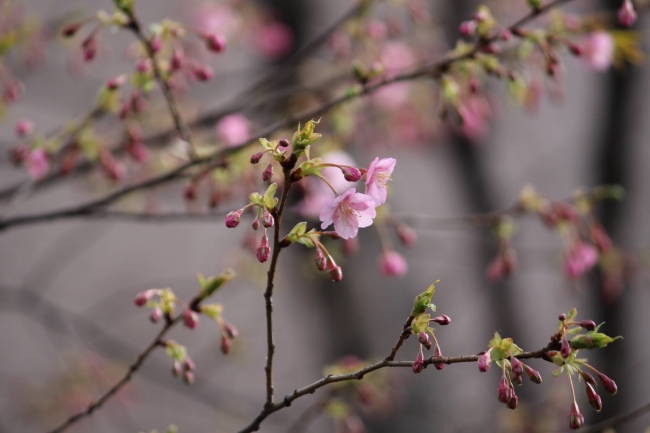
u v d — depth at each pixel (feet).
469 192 12.85
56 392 9.61
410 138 8.90
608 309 11.51
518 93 6.17
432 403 11.51
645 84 11.33
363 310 11.24
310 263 8.95
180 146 6.46
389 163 5.47
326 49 10.23
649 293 11.74
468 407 12.84
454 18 9.86
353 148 9.13
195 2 10.00
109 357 10.18
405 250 12.37
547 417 9.65
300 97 7.86
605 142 11.59
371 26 7.27
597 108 12.10
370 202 5.44
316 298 11.19
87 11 7.70
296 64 7.89
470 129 8.53
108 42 11.91
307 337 13.26
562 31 6.44
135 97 6.09
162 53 6.39
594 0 9.30
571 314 5.38
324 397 6.36
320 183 6.45
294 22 10.34
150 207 7.18
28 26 7.28
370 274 11.51
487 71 6.15
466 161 12.73
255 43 10.02
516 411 9.62
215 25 9.30
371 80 6.31
